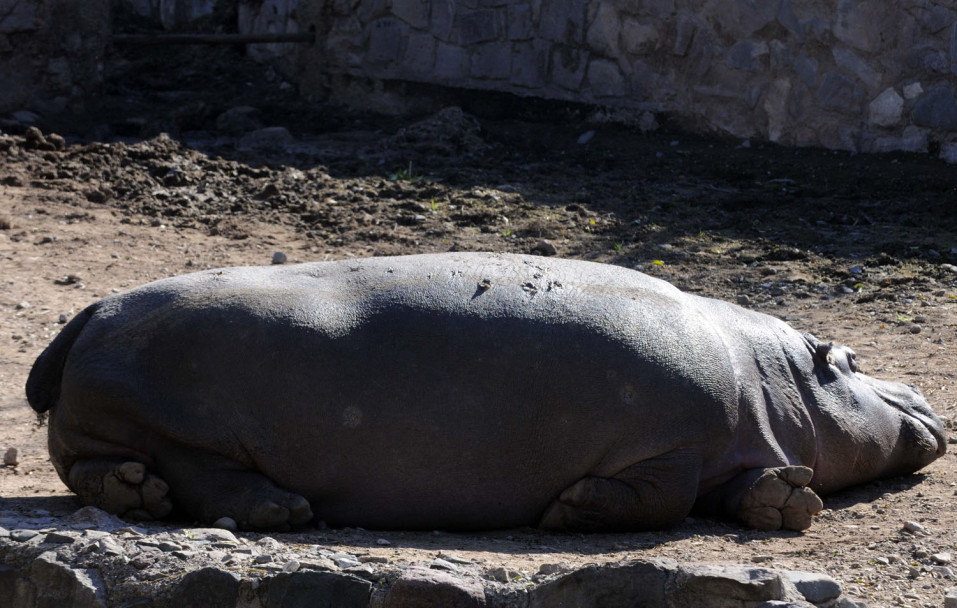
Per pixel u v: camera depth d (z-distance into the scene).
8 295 34.06
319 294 18.64
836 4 55.03
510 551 16.88
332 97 69.06
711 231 44.12
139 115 60.75
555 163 55.75
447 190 47.78
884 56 54.34
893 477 22.47
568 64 63.12
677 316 19.09
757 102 58.22
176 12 80.50
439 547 17.00
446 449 17.80
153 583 15.39
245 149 55.81
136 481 17.72
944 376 28.92
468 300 18.44
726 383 18.84
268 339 17.89
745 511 18.70
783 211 46.94
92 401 17.94
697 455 18.38
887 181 50.50
